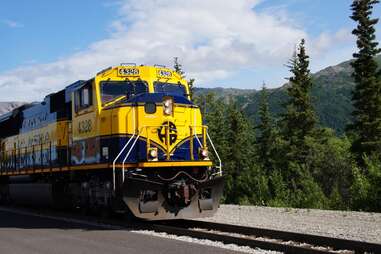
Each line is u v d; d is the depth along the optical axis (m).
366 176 26.45
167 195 14.06
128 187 13.41
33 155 21.50
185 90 16.70
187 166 14.59
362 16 49.12
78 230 13.38
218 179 14.70
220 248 9.96
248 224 13.78
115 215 15.90
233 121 64.56
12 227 14.88
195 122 15.35
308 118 53.41
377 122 47.34
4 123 26.34
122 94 15.64
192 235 11.70
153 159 14.08
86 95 16.08
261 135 65.38
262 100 67.50
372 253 9.10
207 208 14.58
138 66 16.02
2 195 25.97
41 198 20.09
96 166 15.25
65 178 18.80
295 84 54.44
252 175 39.78
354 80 49.91
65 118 18.31
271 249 9.72
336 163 42.41
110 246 10.51
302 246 10.02
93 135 15.73
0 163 26.36
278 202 26.84
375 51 48.91
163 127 14.63
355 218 14.82
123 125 14.38
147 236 11.84
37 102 23.66
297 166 42.44
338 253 9.23
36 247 10.85
